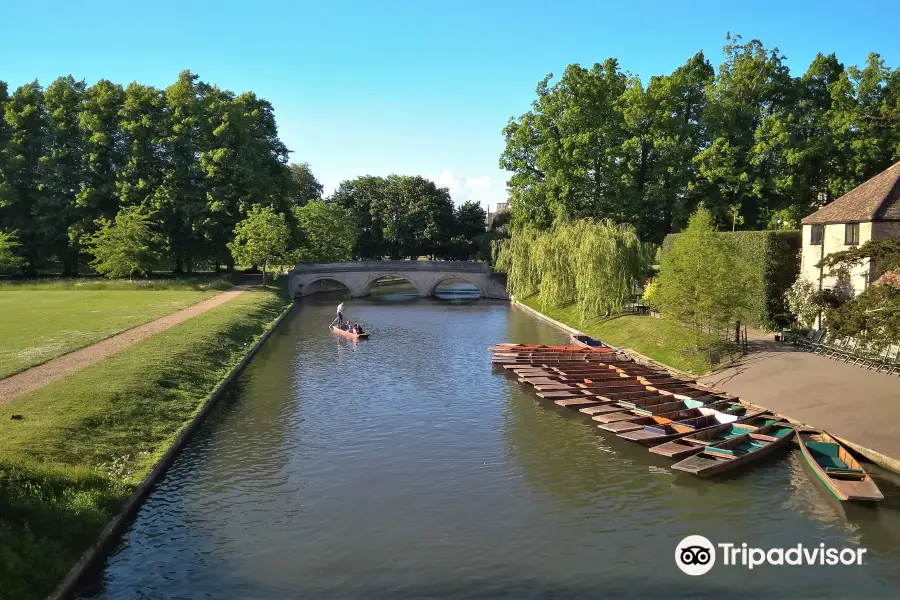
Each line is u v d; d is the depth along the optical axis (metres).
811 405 27.83
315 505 20.61
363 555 17.53
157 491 21.52
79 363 32.06
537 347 45.00
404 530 18.95
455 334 54.47
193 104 76.81
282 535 18.62
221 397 33.19
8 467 18.17
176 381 31.89
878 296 20.67
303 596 15.63
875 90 54.59
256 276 87.31
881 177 37.62
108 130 75.69
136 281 71.62
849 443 23.81
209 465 23.91
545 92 67.50
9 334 39.41
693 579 16.36
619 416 28.20
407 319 64.62
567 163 62.81
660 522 19.42
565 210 60.34
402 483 22.38
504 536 18.59
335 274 86.06
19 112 74.31
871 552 17.59
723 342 37.62
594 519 19.64
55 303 56.66
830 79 59.84
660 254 55.16
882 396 26.80
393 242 111.75
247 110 87.56
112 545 17.95
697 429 26.12
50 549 15.80
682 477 22.61
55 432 22.23
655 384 32.88
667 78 60.06
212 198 74.94
